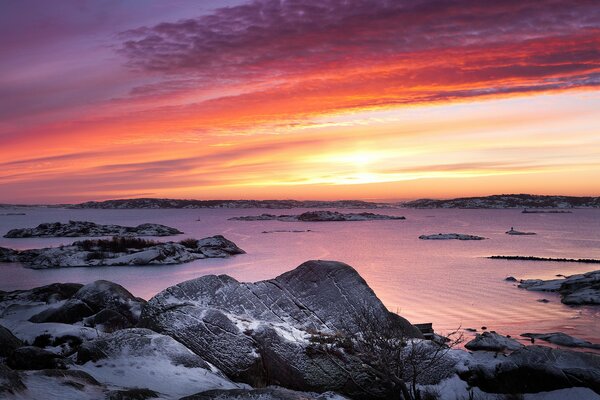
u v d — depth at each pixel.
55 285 35.22
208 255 102.25
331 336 18.81
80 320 25.03
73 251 99.00
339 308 20.88
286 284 21.94
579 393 16.48
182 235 183.00
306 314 20.77
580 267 88.19
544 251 122.50
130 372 15.08
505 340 31.72
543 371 17.09
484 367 17.84
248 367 17.89
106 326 23.59
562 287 58.31
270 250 123.00
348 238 172.50
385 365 16.36
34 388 11.45
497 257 104.75
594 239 164.50
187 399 12.52
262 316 20.56
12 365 13.82
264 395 13.00
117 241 110.31
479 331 38.41
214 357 18.19
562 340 35.03
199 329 18.91
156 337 17.39
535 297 55.09
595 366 17.22
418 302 51.88
